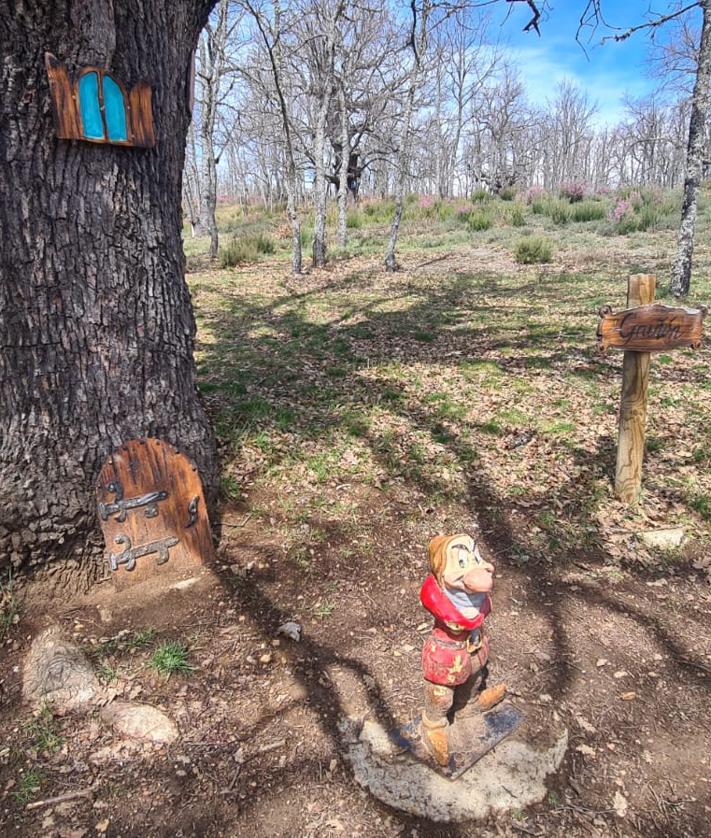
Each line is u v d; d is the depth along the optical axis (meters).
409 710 2.68
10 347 2.93
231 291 12.44
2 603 3.08
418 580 3.66
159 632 3.12
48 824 2.16
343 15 15.41
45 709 2.61
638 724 2.66
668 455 5.10
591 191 28.42
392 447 5.25
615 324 3.98
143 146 3.10
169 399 3.52
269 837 2.14
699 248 15.70
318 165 15.70
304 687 2.81
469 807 2.26
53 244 2.96
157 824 2.18
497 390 6.64
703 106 9.71
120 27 2.95
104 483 3.22
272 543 3.91
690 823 2.22
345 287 13.02
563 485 4.72
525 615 3.38
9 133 2.76
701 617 3.37
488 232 21.30
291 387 6.63
